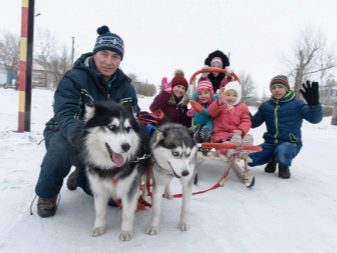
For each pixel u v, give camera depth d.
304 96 4.93
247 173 4.59
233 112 4.84
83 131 2.91
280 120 5.18
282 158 4.91
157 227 3.04
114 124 2.80
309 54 28.03
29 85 6.95
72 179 3.83
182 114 5.40
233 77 5.65
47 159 3.09
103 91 3.48
